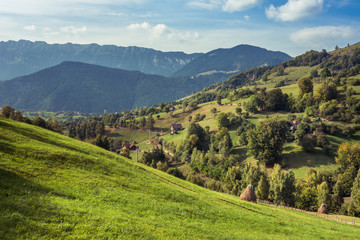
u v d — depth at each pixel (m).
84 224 18.80
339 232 40.97
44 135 46.09
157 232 21.44
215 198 46.62
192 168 148.25
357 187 80.69
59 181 26.72
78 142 56.22
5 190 20.06
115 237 18.33
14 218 16.47
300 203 91.69
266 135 129.38
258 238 28.66
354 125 140.38
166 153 183.25
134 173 42.84
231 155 145.88
